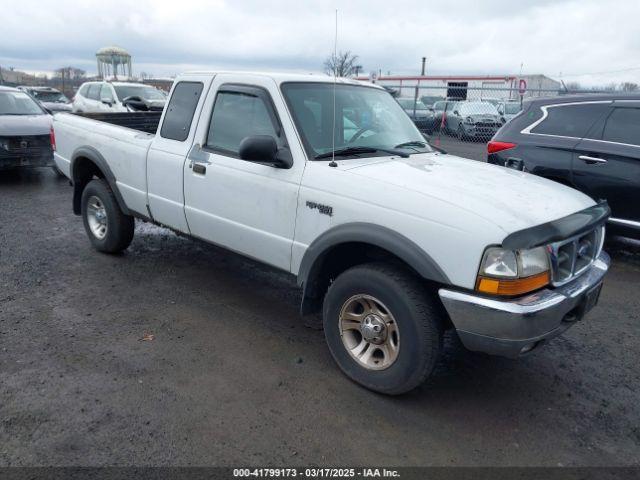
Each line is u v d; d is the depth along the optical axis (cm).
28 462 270
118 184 529
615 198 596
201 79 450
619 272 595
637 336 438
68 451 278
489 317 284
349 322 349
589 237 339
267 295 494
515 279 282
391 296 314
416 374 314
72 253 591
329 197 342
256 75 409
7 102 1067
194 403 323
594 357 402
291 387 345
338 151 374
